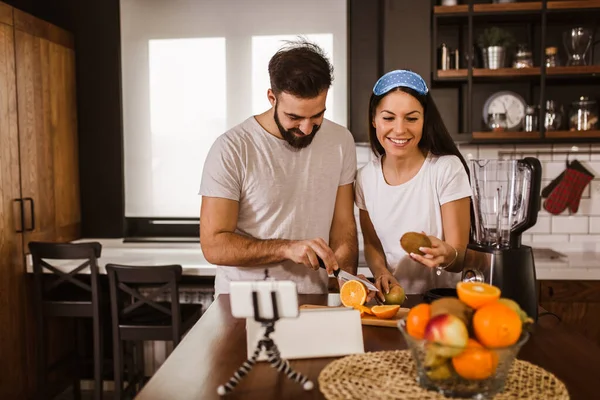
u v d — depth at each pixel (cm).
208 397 103
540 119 312
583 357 121
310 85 157
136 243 358
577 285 290
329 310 124
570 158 343
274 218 188
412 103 171
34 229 314
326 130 193
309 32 343
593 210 344
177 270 273
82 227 366
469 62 312
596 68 306
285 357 120
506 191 146
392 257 193
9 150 293
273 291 104
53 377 336
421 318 100
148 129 357
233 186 180
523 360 119
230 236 174
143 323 284
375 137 191
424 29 317
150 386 107
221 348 127
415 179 186
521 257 142
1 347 288
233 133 184
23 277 306
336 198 200
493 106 328
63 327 345
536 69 311
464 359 94
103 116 359
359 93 348
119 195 363
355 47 346
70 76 353
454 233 179
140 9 351
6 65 290
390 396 99
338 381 106
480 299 99
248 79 348
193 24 349
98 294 294
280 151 185
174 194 359
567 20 331
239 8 346
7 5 290
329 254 156
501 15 315
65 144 347
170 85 353
